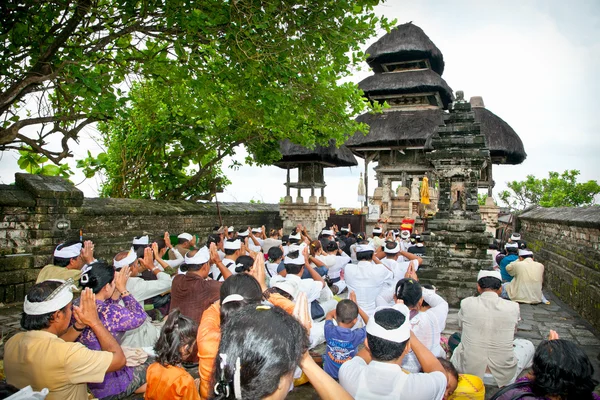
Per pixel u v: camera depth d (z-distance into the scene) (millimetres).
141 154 13914
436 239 9633
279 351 1591
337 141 12836
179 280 5117
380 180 26969
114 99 5902
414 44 25766
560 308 9023
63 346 2912
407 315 3373
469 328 4727
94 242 10359
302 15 6621
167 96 8047
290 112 8305
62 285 3080
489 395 4422
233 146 15586
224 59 7078
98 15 6285
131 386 3842
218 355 1658
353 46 6984
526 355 4758
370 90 25984
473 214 9734
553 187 33875
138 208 11703
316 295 5602
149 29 6547
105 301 4102
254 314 1723
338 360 4152
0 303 7883
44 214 8711
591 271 7895
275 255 7215
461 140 9789
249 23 6016
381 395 2760
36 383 2852
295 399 4438
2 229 8258
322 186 22172
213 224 15570
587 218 8188
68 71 5840
